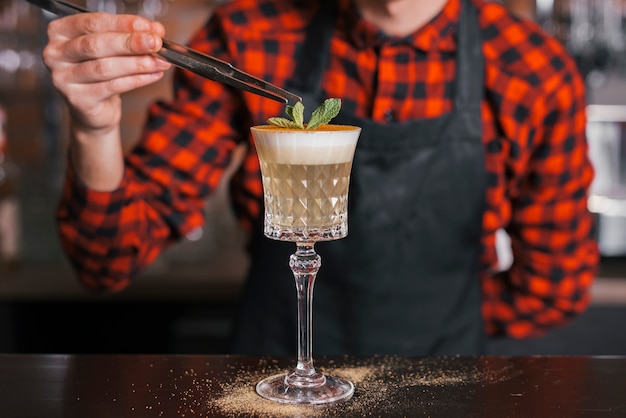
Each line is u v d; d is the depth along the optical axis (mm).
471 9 1055
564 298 1133
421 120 1007
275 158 700
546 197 1096
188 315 1737
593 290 1649
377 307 1039
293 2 1081
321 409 696
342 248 1027
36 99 2336
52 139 2350
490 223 1085
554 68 1055
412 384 753
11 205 1701
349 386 739
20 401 707
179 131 1046
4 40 2273
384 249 1029
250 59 1055
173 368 786
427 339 1054
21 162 2344
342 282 1037
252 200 1087
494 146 1057
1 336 1711
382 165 1013
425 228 1036
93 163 923
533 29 1071
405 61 1022
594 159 1854
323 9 1055
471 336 1074
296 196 704
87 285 1086
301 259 730
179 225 1053
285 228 716
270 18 1072
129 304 1729
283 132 684
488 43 1057
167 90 2367
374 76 1033
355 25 1019
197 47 1081
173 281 1656
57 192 1787
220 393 729
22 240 1711
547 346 1688
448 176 1029
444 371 785
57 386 739
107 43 795
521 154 1059
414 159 1014
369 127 1002
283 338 1064
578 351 1687
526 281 1138
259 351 1073
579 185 1102
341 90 1045
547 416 685
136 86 834
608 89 2045
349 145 708
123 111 2365
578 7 1967
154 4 2277
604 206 1768
